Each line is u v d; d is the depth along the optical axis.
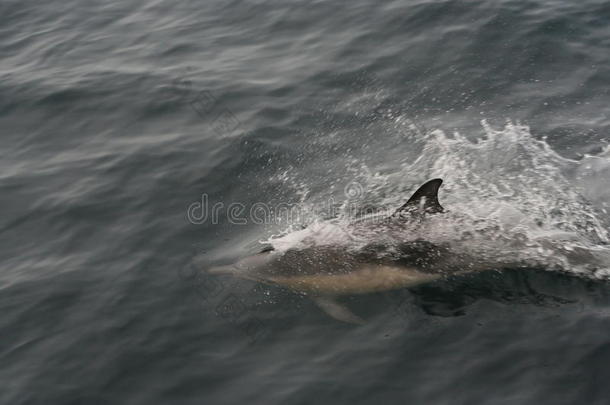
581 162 21.70
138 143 25.95
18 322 17.36
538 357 14.45
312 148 24.23
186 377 15.06
